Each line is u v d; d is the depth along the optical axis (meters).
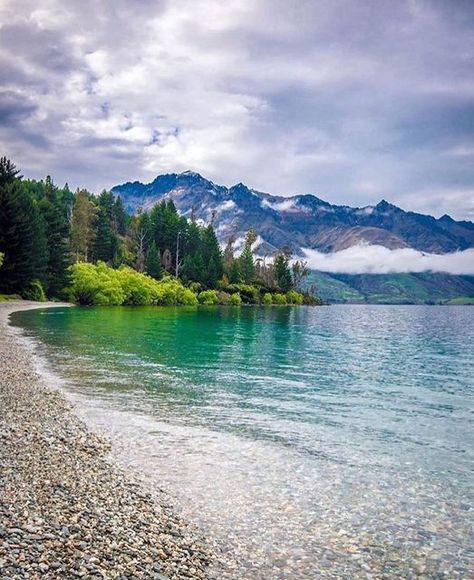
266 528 11.04
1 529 8.79
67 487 11.90
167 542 9.85
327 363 39.34
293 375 32.59
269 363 37.44
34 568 7.73
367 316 153.50
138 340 46.47
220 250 183.00
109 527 9.94
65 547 8.63
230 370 33.09
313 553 10.02
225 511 11.84
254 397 25.19
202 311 110.75
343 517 11.75
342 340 60.78
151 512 11.30
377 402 25.36
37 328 52.22
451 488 13.77
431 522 11.61
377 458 16.33
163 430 18.52
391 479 14.38
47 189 161.75
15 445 14.84
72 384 25.61
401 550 10.28
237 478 14.07
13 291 93.19
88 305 112.19
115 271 125.44
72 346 39.62
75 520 9.91
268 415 21.62
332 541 10.56
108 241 154.88
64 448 15.24
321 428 19.92
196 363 35.16
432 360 43.81
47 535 8.94
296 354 44.03
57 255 106.19
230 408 22.55
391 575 9.34
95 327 56.91
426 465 15.71
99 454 15.25
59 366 30.50
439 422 21.45
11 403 20.25
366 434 19.25
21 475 12.26
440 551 10.28
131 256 163.38
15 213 87.00
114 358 34.91
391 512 12.12
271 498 12.74
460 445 18.02
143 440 17.14
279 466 15.23
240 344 48.62
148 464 14.81
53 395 22.53
